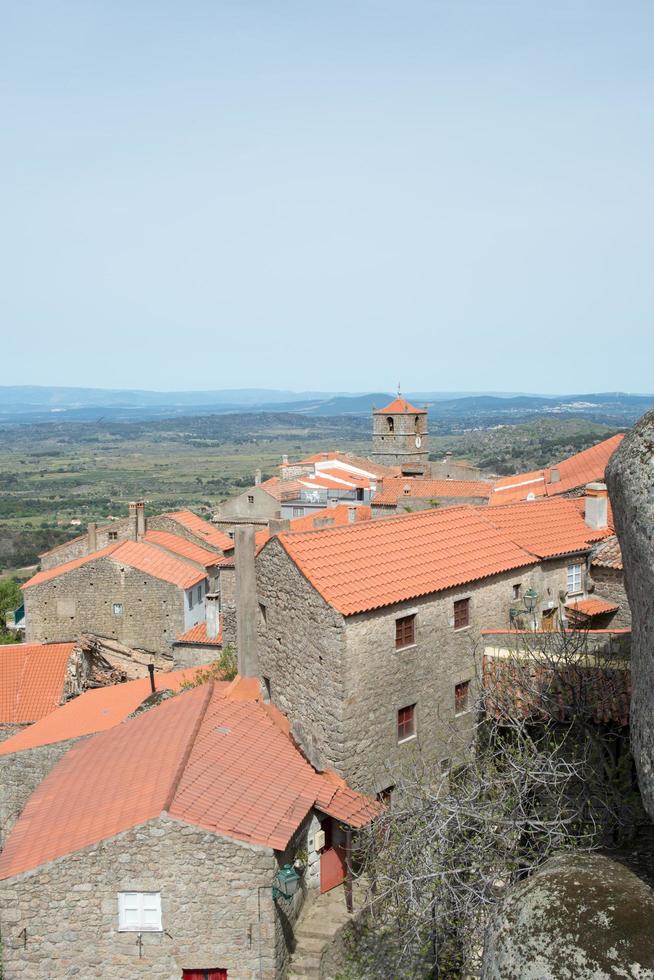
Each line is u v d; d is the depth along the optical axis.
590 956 10.45
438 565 25.39
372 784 22.86
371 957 19.05
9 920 18.23
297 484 80.50
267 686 25.89
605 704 19.66
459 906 15.86
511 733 20.77
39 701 40.22
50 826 20.02
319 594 22.39
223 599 37.38
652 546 10.76
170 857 18.05
